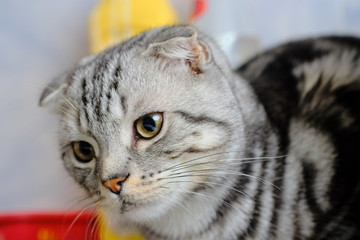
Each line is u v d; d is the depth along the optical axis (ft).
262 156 1.28
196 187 1.23
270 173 1.28
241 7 1.90
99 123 1.21
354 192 1.32
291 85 1.44
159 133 1.19
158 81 1.22
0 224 1.63
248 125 1.29
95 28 1.81
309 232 1.30
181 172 1.20
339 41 1.58
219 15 1.85
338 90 1.43
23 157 1.82
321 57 1.52
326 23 1.97
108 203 1.21
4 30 1.80
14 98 1.80
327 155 1.32
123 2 1.78
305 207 1.29
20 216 1.64
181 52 1.22
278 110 1.37
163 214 1.28
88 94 1.24
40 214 1.65
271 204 1.27
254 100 1.34
